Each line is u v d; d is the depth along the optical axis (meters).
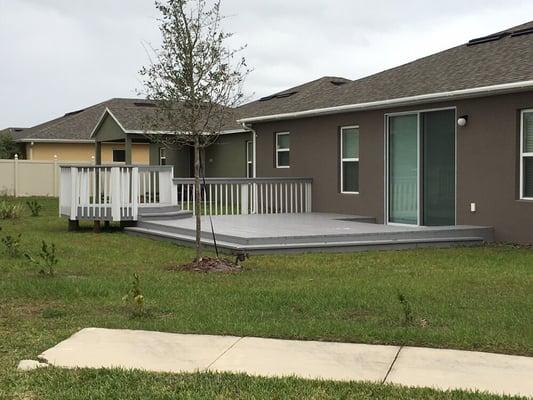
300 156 18.33
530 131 12.43
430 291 7.89
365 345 5.72
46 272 9.33
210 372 5.04
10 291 7.95
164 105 9.73
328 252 11.64
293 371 5.07
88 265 10.12
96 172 15.49
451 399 4.41
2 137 37.50
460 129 13.65
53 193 30.75
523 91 12.30
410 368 5.10
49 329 6.31
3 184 29.88
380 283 8.45
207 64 9.69
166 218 15.55
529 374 4.93
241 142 24.42
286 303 7.25
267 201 17.83
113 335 6.09
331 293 7.75
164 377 4.93
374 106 15.05
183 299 7.52
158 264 10.27
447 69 15.20
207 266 9.68
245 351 5.59
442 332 6.00
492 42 15.84
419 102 14.07
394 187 15.38
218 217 15.89
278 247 11.37
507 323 6.30
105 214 15.40
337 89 18.72
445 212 14.18
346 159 16.88
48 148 36.19
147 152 37.66
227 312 6.87
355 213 16.42
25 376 4.96
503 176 12.84
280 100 21.05
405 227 13.41
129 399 4.51
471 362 5.21
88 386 4.75
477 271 9.48
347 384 4.73
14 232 15.16
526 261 10.52
